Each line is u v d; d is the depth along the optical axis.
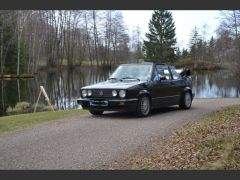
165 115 13.88
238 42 46.53
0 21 68.25
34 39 77.31
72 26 94.81
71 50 95.12
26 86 44.12
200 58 91.38
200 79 48.28
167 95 14.64
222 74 59.59
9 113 22.00
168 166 7.30
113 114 14.33
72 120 12.92
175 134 9.98
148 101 13.66
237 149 7.66
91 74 69.00
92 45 97.38
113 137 9.92
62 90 38.97
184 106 15.64
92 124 11.98
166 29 83.31
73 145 9.15
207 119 11.82
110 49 98.69
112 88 13.04
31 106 24.02
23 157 8.21
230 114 12.20
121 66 14.77
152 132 10.47
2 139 9.96
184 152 8.02
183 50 95.00
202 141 8.59
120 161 7.82
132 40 104.38
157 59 82.62
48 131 10.91
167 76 14.95
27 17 75.44
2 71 66.31
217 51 78.50
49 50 89.88
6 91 38.47
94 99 13.30
